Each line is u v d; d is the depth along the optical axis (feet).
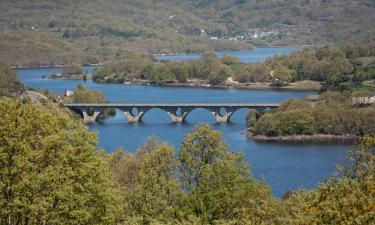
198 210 293.43
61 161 246.88
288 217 255.29
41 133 256.11
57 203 241.96
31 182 235.81
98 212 254.68
